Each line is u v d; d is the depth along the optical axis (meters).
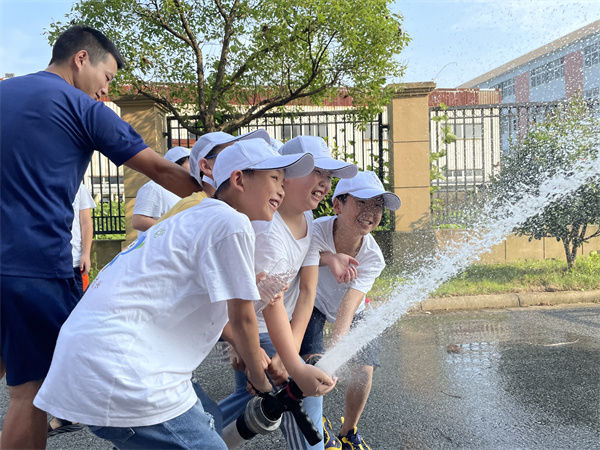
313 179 2.02
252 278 1.46
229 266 1.45
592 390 3.25
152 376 1.38
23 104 1.91
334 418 2.92
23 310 1.87
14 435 1.89
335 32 6.79
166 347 1.44
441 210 8.21
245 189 1.69
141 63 7.04
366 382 2.39
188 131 8.21
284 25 6.73
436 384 3.44
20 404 1.91
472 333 4.82
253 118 7.90
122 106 7.95
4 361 1.96
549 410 2.95
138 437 1.39
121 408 1.35
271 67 7.36
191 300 1.47
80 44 2.21
